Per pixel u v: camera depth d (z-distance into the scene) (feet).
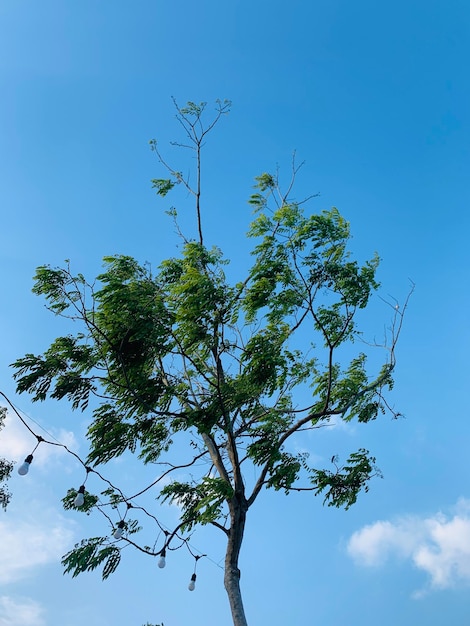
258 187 49.24
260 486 44.83
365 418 48.73
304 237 39.58
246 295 40.16
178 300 39.96
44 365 40.01
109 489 47.06
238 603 39.42
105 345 40.06
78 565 40.37
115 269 43.37
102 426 44.47
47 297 40.01
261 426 46.03
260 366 40.70
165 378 48.14
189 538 45.11
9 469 53.67
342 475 48.24
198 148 52.39
